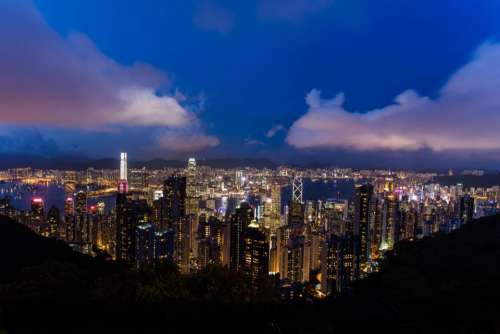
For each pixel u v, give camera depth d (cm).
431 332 974
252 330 1010
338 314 1126
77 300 1155
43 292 1228
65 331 966
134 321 1025
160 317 1051
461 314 1057
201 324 1027
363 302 1265
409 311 1153
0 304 1098
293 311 1133
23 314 1041
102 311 1075
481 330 949
